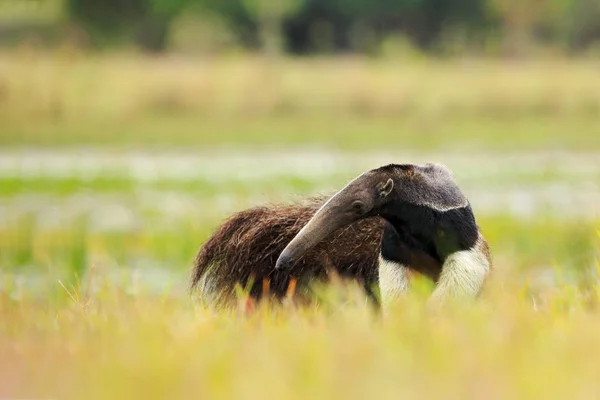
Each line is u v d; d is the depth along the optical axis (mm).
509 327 19734
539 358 17688
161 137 106875
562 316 22828
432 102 122000
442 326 20266
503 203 64938
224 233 29891
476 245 25312
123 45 199125
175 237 51812
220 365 17812
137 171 83812
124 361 18438
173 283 41188
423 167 25875
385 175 25328
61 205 66062
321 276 28469
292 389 16266
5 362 19250
